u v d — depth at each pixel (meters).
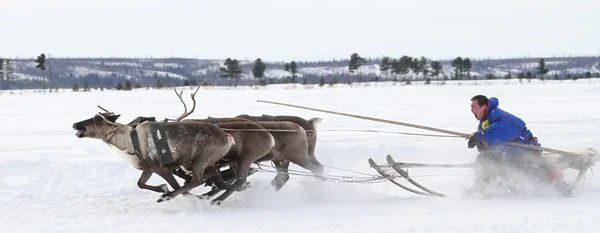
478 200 12.80
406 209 11.90
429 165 13.43
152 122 12.33
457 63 96.62
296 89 53.81
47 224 10.87
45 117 30.70
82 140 22.47
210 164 12.56
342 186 14.41
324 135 23.08
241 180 12.88
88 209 12.27
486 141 13.31
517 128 13.28
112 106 36.25
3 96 47.34
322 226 10.40
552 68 148.50
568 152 13.10
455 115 29.47
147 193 13.91
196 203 12.38
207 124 12.55
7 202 12.80
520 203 12.30
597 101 36.84
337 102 38.03
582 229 9.77
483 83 62.47
